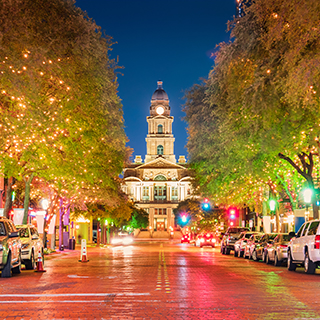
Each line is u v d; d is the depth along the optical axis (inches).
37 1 892.0
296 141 924.0
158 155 5846.5
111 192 1867.6
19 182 1734.7
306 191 1080.2
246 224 2763.3
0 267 684.7
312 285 584.1
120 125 1510.8
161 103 6156.5
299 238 813.9
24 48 834.8
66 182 1473.9
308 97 621.6
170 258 1272.1
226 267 919.0
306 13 571.5
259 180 1439.5
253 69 784.3
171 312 386.0
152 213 5792.3
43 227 1514.5
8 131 923.4
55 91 1026.7
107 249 2128.4
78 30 962.7
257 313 379.9
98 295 489.7
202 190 1878.7
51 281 636.1
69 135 1175.6
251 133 900.6
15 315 372.5
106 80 1175.6
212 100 1038.4
